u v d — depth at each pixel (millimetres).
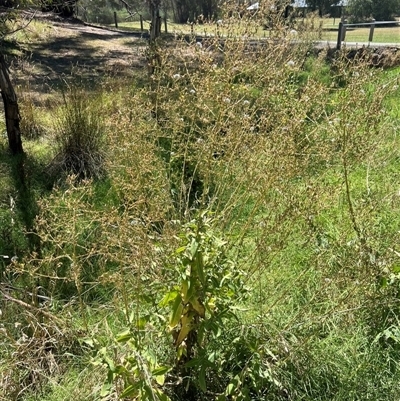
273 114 3271
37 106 7895
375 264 2812
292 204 2807
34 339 3174
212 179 3717
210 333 2688
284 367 2688
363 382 2623
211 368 2658
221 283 2396
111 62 12125
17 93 7457
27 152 6102
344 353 2764
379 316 2914
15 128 5973
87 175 5453
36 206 4848
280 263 3449
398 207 3553
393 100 6266
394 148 4504
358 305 2854
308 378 2654
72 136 5652
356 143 3029
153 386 2352
